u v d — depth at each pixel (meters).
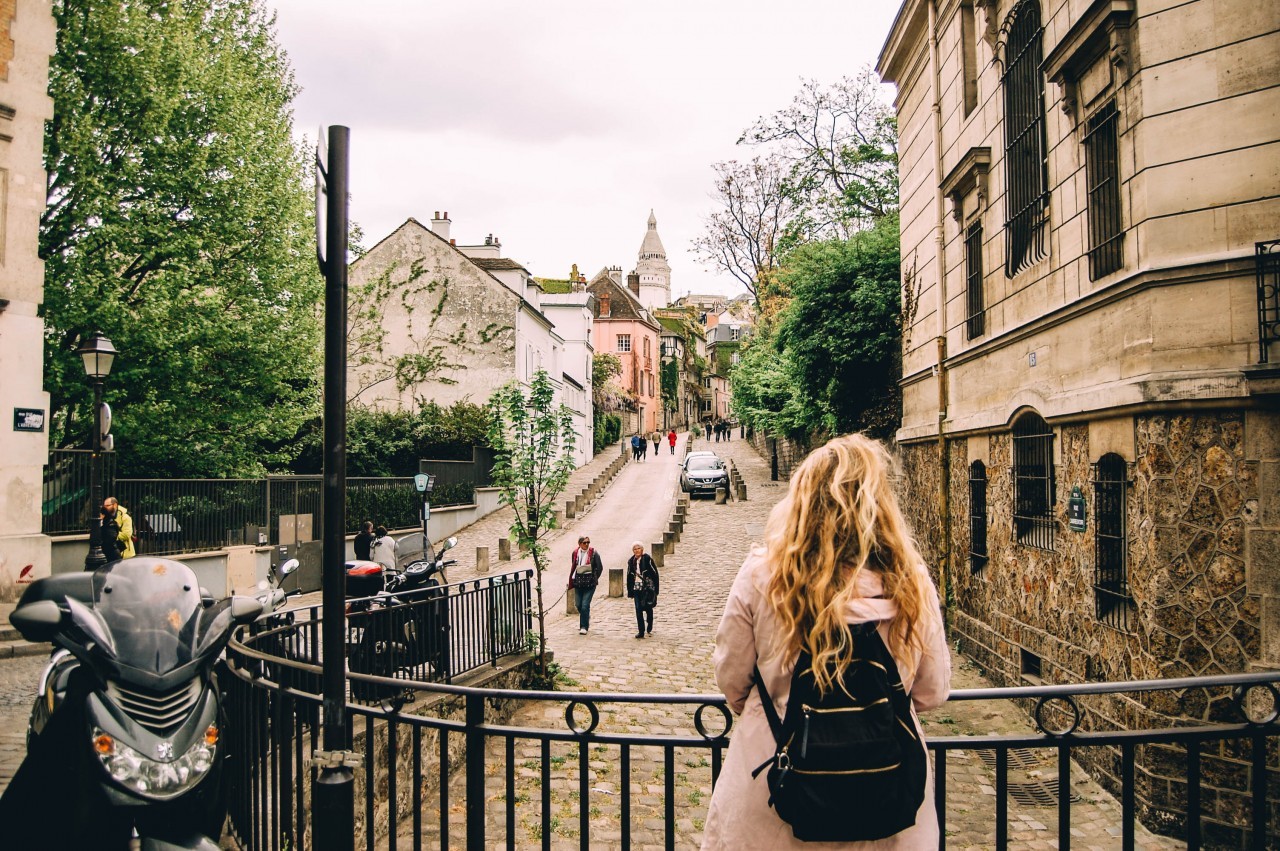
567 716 3.20
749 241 38.66
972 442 14.03
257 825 4.40
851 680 2.10
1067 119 10.26
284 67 24.48
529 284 47.09
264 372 20.94
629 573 16.17
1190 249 8.06
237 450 21.14
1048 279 10.80
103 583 4.09
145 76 18.19
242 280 20.78
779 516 2.32
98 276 17.72
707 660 14.27
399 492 26.80
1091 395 9.20
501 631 11.23
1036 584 11.18
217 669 5.05
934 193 16.11
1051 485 11.06
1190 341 8.05
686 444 65.62
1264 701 7.49
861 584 2.17
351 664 7.45
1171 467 8.11
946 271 15.52
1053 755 10.00
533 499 12.83
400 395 38.22
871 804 2.00
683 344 98.56
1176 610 8.00
